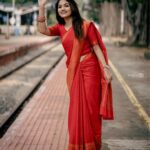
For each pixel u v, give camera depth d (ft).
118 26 237.04
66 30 15.07
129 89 40.01
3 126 26.16
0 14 247.91
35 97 37.17
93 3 288.30
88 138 14.99
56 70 63.87
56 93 37.22
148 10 115.14
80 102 15.02
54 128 24.07
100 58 14.92
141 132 23.72
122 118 27.20
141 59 77.92
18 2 281.74
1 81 49.44
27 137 22.13
